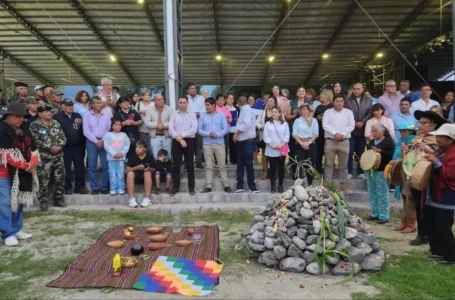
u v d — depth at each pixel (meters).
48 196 6.16
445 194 3.73
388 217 5.39
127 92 23.55
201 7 12.07
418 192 4.26
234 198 6.30
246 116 6.26
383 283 3.37
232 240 4.59
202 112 6.73
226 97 7.81
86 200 6.26
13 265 3.86
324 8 12.36
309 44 15.54
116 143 6.14
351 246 3.70
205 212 5.93
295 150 6.64
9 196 4.44
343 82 20.88
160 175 6.44
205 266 3.70
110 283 3.35
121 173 6.25
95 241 4.57
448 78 18.92
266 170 6.87
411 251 4.22
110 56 16.97
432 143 4.09
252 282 3.42
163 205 6.09
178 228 4.87
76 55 16.91
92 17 13.03
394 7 12.34
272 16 12.88
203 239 4.52
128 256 3.96
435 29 14.11
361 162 5.29
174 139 6.21
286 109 7.03
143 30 14.18
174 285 3.32
